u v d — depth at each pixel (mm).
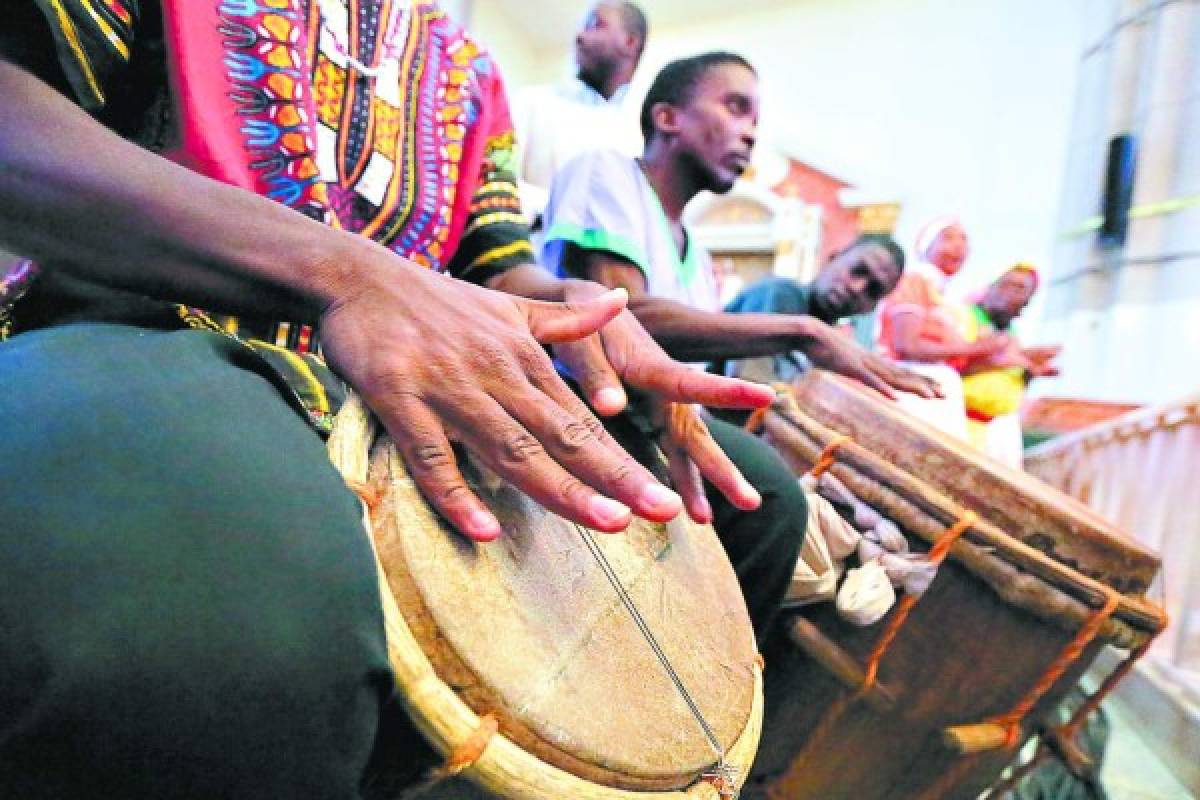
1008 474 902
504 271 740
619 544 499
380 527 343
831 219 4355
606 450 361
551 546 436
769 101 4547
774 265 4344
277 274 356
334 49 588
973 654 832
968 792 933
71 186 325
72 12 387
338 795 287
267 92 513
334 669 275
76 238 336
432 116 679
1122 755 1448
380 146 617
